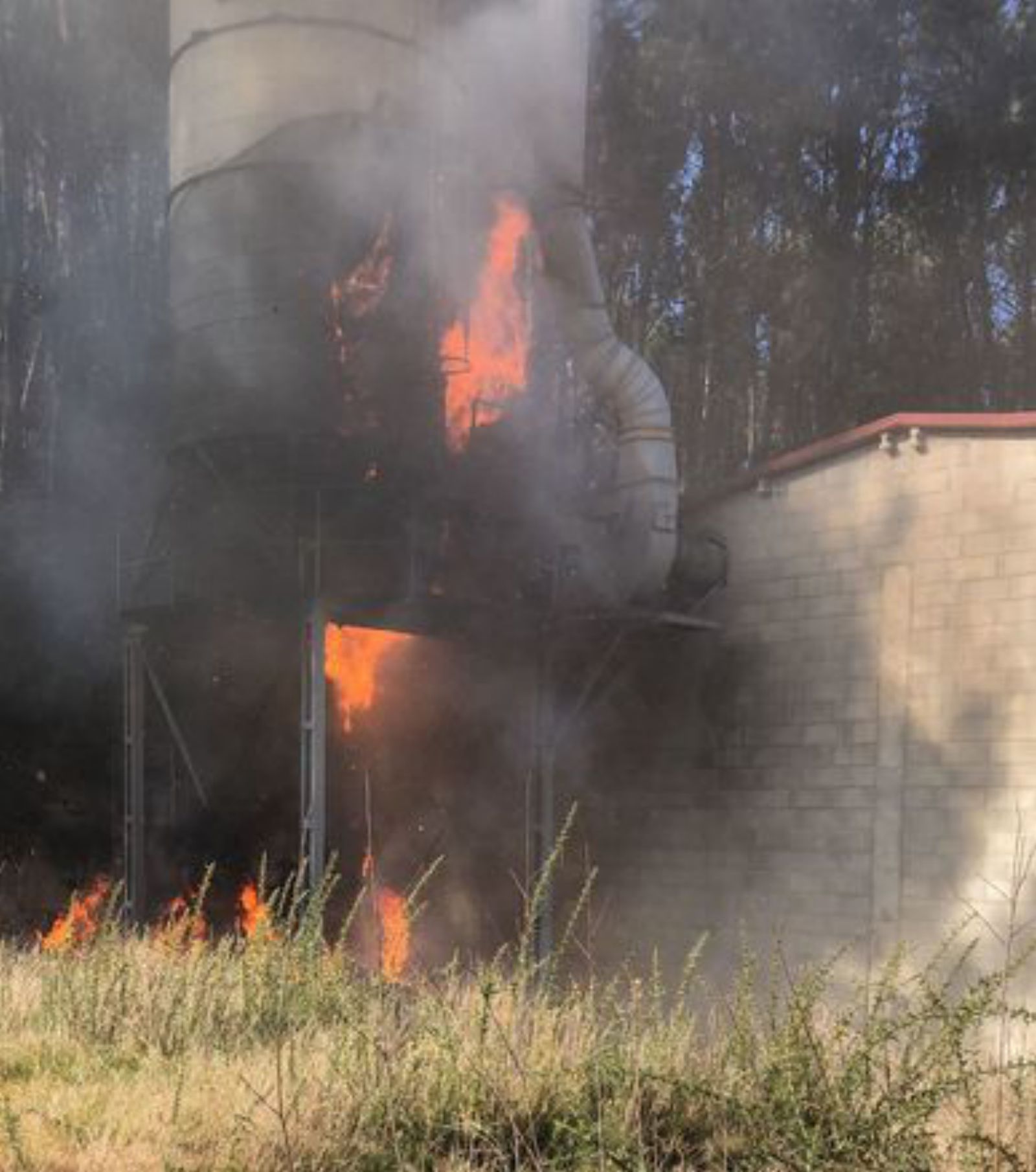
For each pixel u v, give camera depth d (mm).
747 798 16438
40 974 8586
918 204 31594
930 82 30953
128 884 16188
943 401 31344
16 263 23250
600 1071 5324
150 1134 4973
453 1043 5480
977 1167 4461
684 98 30188
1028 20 30172
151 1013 7031
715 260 31453
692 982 6902
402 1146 4875
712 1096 5090
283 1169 4609
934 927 14414
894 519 15352
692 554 16812
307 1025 6734
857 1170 4453
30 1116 5129
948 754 14562
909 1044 5023
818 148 31578
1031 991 13430
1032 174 30859
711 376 31891
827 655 15852
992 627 14367
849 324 31281
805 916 15609
